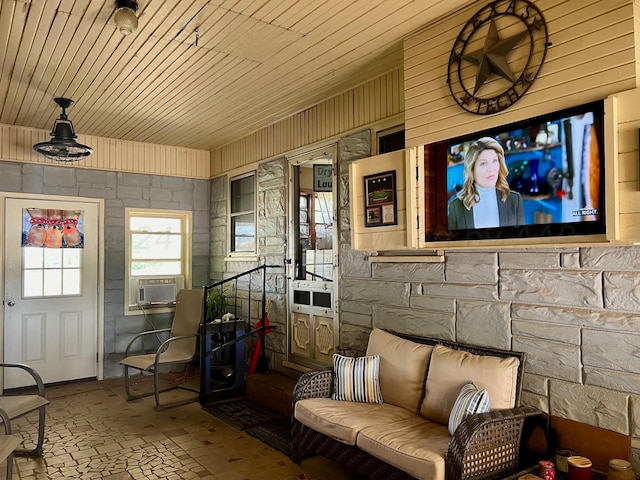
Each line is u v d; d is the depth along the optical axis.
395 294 3.46
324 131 4.30
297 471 3.07
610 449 2.24
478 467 2.21
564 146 2.27
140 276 5.82
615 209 2.05
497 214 2.55
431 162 2.91
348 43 3.14
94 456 3.32
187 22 2.81
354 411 2.88
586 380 2.35
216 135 5.51
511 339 2.67
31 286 5.10
